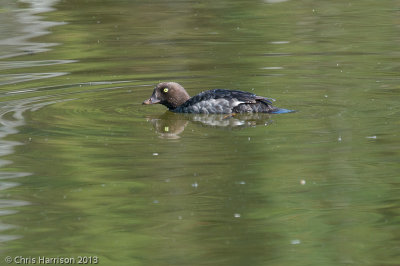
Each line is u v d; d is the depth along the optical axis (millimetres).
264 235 10344
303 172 12523
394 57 21547
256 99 16219
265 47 23422
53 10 29859
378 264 9469
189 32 26062
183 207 11250
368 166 12734
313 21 27297
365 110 16031
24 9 29859
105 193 11828
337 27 26188
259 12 29266
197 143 14164
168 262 9617
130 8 30000
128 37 25438
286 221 10742
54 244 10156
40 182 12312
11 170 12797
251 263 9539
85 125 15461
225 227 10586
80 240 10250
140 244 10109
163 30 26453
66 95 18125
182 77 19984
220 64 21359
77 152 13703
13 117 16016
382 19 27375
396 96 17172
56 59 22422
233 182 12156
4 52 23328
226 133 14789
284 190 11805
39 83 19422
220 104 16484
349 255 9742
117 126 15445
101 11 29547
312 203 11352
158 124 15672
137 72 20688
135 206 11305
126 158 13359
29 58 22547
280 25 26750
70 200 11578
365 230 10445
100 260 9672
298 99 17203
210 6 30234
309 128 14852
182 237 10320
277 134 14547
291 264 9492
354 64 20812
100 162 13172
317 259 9617
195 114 16672
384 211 11055
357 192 11719
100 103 17391
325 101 16906
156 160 13211
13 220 10883
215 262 9570
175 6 30344
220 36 25234
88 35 25656
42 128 15188
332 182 12109
